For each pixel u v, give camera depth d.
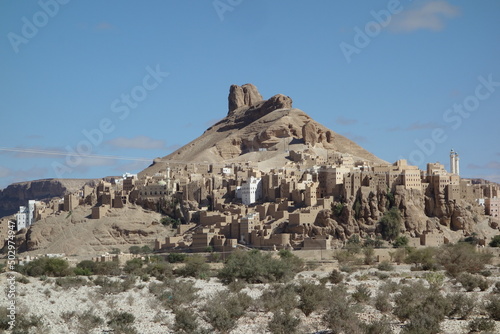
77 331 197.88
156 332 191.88
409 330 176.62
